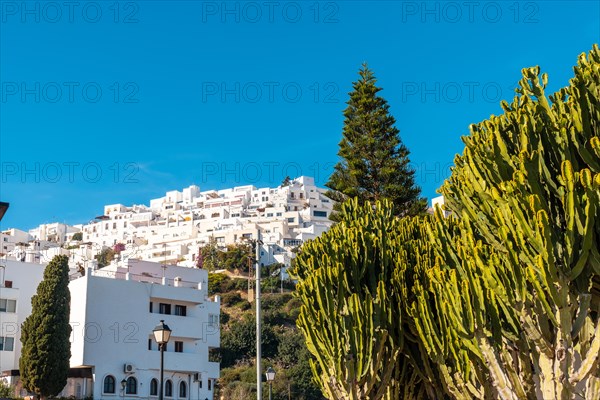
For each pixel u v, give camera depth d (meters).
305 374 62.88
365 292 14.68
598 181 9.24
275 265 105.81
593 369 9.65
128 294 44.44
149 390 44.06
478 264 10.39
